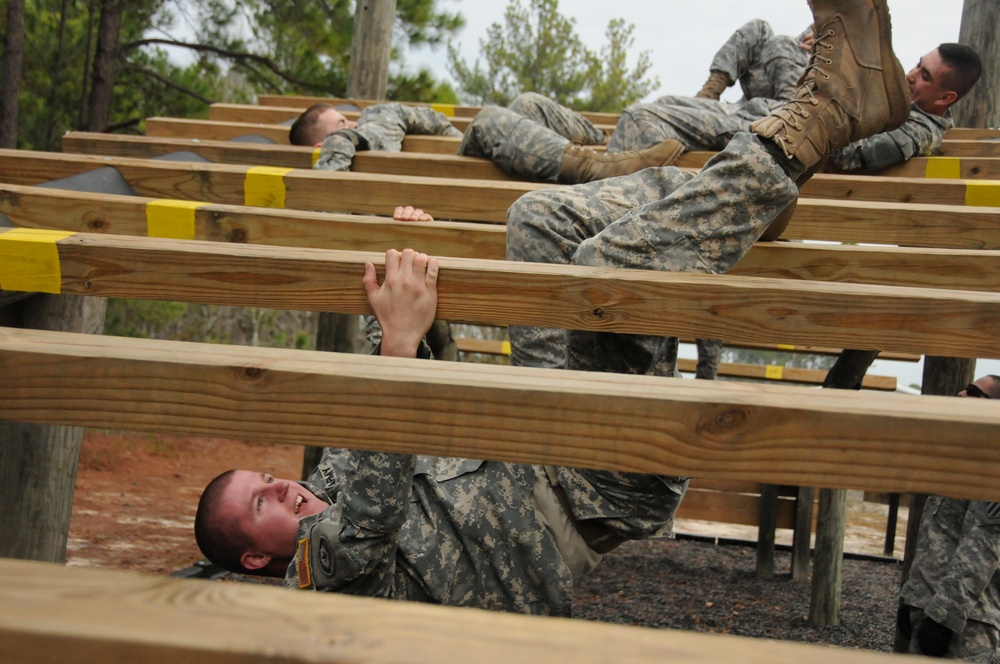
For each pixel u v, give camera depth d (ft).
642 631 2.71
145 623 2.66
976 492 4.17
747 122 14.32
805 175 7.92
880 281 8.38
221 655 2.54
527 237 8.17
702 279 6.56
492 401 4.57
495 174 12.72
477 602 7.51
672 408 4.45
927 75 13.48
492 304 6.65
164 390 4.78
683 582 24.18
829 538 20.39
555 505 7.57
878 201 11.05
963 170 13.17
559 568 7.47
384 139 14.82
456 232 8.80
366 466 6.62
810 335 6.50
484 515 7.46
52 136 35.29
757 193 7.34
